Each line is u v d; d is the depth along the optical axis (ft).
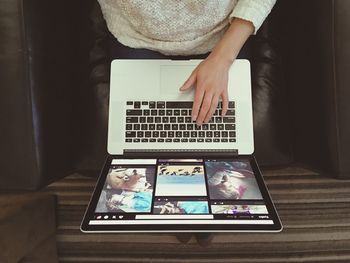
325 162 2.60
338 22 2.33
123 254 3.43
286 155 2.93
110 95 2.74
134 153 2.65
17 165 2.46
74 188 3.48
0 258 2.23
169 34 2.62
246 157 2.58
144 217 2.07
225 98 2.64
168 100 2.72
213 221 2.05
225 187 2.29
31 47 2.39
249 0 2.54
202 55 2.91
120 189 2.27
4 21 2.32
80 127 2.99
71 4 3.04
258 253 3.40
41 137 2.48
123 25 2.76
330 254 3.39
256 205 2.15
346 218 3.41
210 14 2.54
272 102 2.95
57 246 3.44
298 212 3.43
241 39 2.61
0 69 2.35
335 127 2.46
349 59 2.35
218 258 3.40
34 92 2.41
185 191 2.25
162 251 3.42
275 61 3.03
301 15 2.77
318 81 2.54
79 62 3.08
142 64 2.79
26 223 2.68
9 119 2.40
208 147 2.66
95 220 2.06
